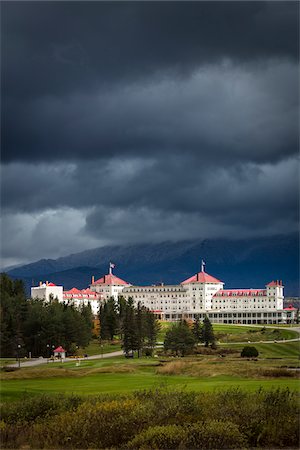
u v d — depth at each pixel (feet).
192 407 197.36
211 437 178.70
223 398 203.31
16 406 214.90
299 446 181.57
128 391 266.77
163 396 207.41
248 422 186.70
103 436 189.26
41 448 186.39
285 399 197.47
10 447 188.34
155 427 183.73
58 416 203.31
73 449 185.37
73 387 300.81
